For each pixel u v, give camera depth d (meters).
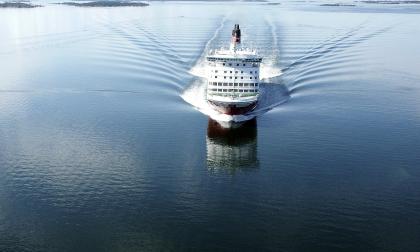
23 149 73.50
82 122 85.00
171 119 86.19
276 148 74.81
